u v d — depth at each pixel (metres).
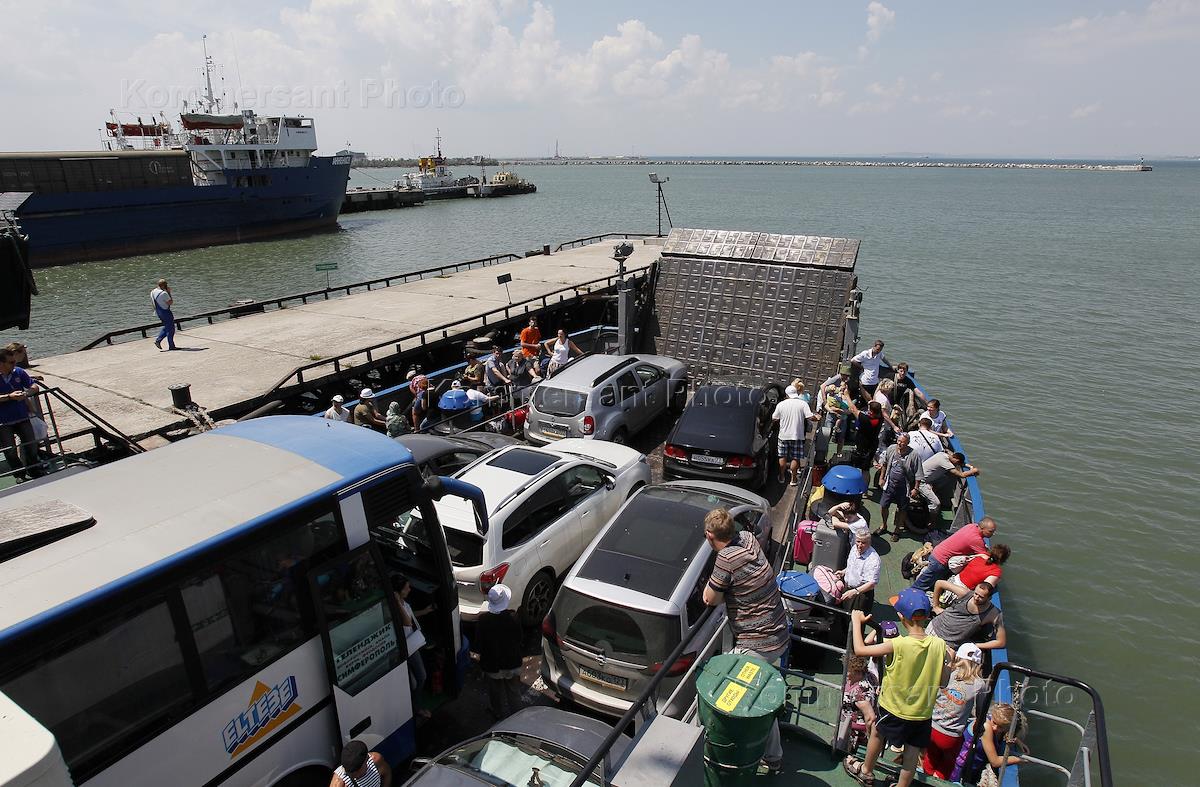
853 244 16.03
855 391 12.57
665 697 5.86
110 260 51.41
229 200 58.25
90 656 3.67
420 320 19.70
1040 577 13.28
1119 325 32.41
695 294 17.12
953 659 6.19
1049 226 79.56
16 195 8.04
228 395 13.68
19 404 9.55
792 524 8.55
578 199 128.12
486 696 7.06
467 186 128.62
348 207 99.12
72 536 4.16
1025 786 8.62
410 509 5.85
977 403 22.62
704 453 10.76
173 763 4.04
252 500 4.65
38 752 2.59
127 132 58.88
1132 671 10.83
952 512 10.31
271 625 4.52
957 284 42.31
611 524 7.09
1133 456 18.61
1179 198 143.25
